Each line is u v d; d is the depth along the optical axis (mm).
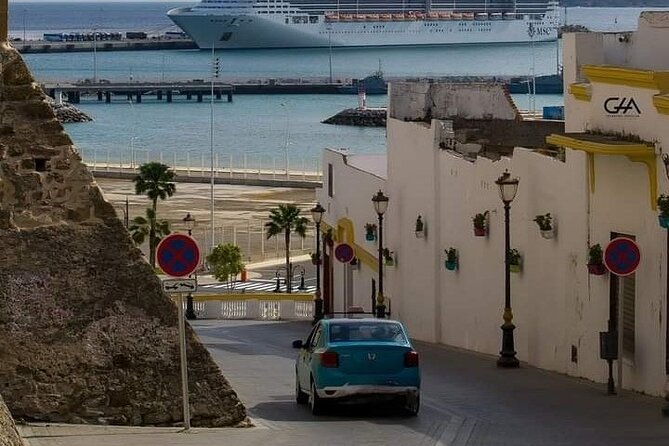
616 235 38094
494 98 62750
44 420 27109
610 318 38031
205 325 71625
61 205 27172
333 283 73312
